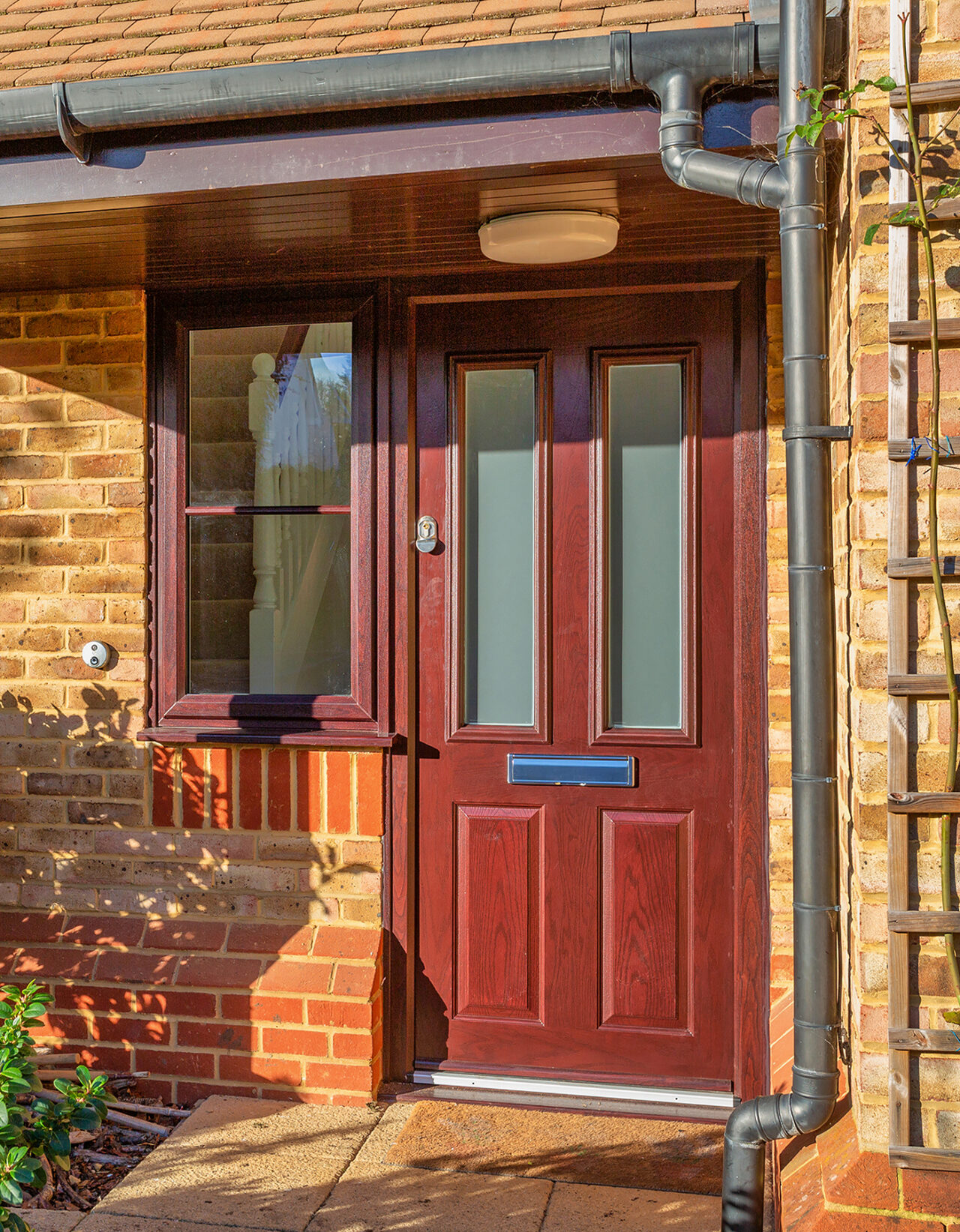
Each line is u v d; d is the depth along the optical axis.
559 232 2.98
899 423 2.43
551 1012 3.59
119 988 3.64
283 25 3.06
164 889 3.72
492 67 2.53
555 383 3.59
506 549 3.67
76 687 3.80
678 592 3.57
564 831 3.59
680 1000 3.53
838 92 2.39
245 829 3.68
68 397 3.79
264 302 3.69
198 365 3.78
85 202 2.87
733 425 3.49
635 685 3.60
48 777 3.80
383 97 2.59
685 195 2.85
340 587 3.71
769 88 2.57
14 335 3.80
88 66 3.05
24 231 3.12
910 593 2.44
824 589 2.57
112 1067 3.63
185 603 3.76
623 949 3.56
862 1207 2.39
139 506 3.76
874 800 2.46
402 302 3.62
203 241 3.22
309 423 3.72
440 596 3.66
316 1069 3.51
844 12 2.56
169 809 3.72
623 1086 3.53
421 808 3.67
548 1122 3.38
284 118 2.73
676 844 3.53
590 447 3.58
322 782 3.64
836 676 2.91
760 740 3.43
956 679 2.42
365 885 3.62
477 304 3.63
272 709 3.69
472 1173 3.10
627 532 3.59
